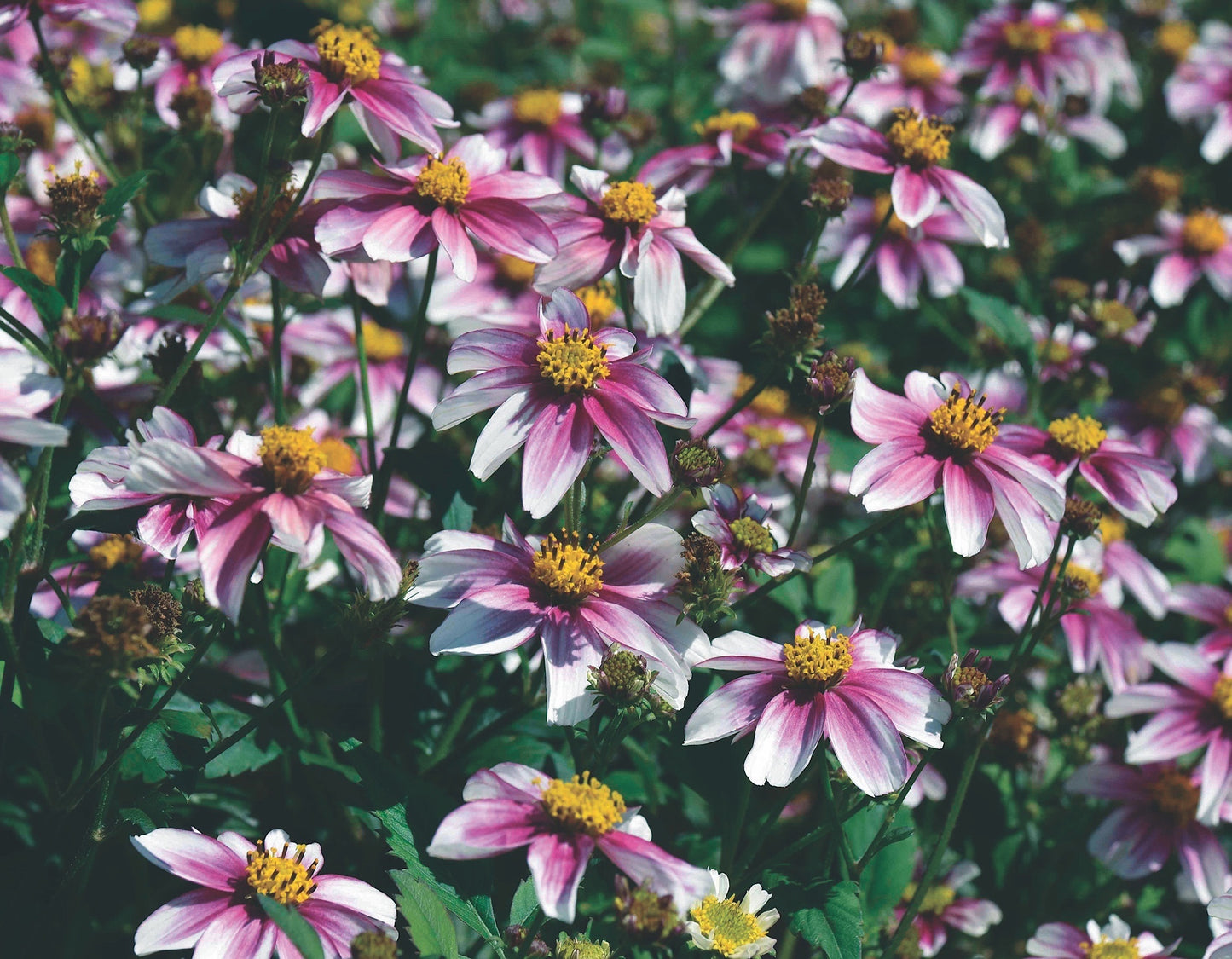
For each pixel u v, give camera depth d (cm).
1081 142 82
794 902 46
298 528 43
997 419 47
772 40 70
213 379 55
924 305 64
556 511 51
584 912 49
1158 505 50
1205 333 72
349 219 47
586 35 89
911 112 51
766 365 49
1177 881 55
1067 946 50
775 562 47
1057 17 72
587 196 50
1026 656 48
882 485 46
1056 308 60
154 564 51
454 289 57
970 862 53
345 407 58
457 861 46
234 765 48
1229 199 81
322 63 48
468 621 44
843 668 45
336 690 50
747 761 45
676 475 45
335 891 44
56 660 47
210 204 50
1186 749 52
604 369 45
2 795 49
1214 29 87
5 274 44
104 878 49
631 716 44
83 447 51
